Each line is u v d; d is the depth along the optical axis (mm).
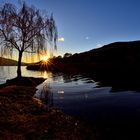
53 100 16625
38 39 29375
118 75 35500
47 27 30016
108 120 10812
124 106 13773
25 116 10750
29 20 28938
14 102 14070
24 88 22109
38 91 21594
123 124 10094
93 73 46094
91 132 8938
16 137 7801
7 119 9844
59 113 12109
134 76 31359
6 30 27672
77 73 51469
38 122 9898
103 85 24953
